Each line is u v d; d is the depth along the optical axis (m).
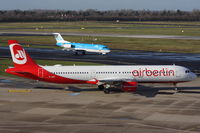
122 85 103.94
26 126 71.44
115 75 107.44
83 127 70.62
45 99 97.31
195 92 107.62
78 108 86.56
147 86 118.00
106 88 105.31
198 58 194.75
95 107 87.56
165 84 121.56
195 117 77.81
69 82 108.31
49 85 119.81
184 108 86.25
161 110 84.31
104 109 85.44
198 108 86.25
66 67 107.50
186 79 108.75
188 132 67.19
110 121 74.81
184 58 195.25
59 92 107.94
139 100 95.94
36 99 97.31
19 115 80.00
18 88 114.12
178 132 67.19
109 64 171.75
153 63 175.50
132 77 107.62
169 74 107.75
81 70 107.12
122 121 74.81
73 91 109.50
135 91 106.88
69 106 88.75
